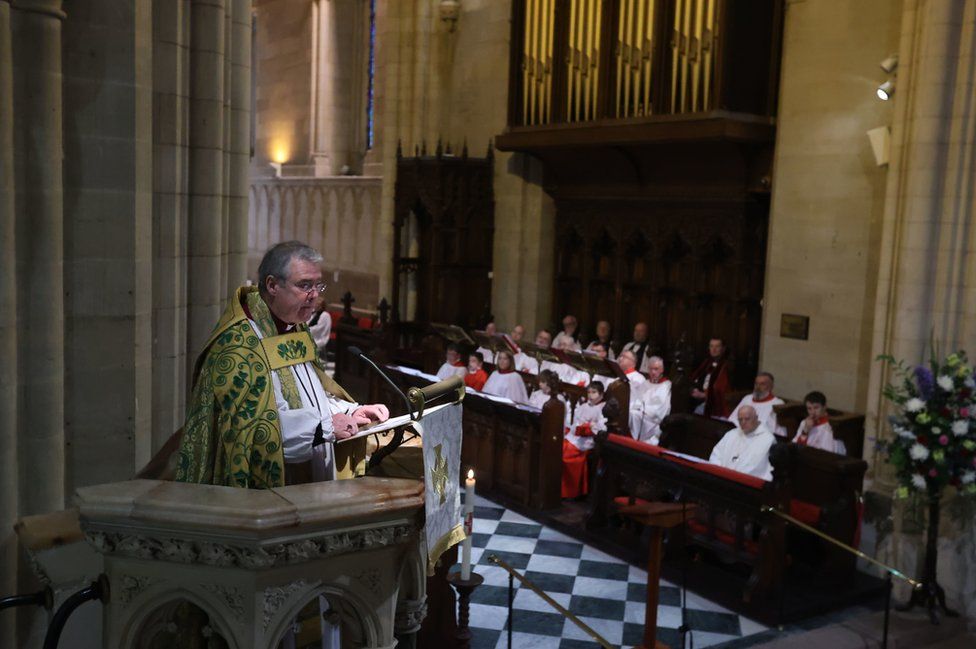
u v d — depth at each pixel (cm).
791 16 1032
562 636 699
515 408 980
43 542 298
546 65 1290
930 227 802
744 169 1128
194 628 257
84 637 309
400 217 1495
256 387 266
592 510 905
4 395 345
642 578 809
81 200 425
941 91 787
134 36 432
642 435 1057
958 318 800
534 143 1296
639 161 1249
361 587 237
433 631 579
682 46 1093
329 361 1736
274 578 222
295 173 2195
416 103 1561
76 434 434
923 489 741
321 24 2061
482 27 1470
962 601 764
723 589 771
